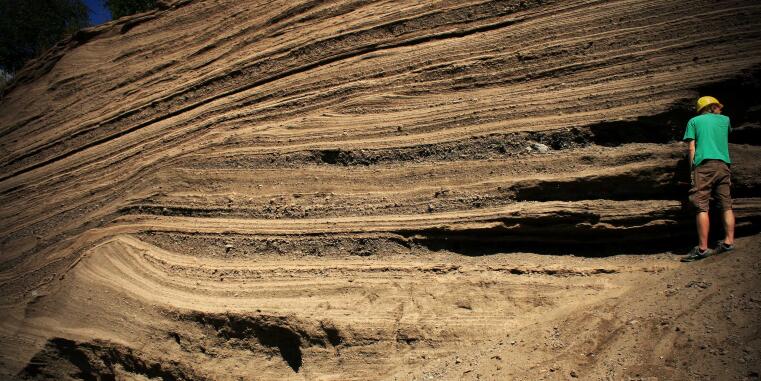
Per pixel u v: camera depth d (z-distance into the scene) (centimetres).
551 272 532
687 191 518
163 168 855
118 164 956
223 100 926
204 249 721
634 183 534
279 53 912
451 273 570
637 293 477
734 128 541
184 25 1121
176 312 664
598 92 605
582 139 588
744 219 497
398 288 575
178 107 976
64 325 744
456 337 517
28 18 1875
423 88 732
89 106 1126
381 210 649
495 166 615
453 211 608
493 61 699
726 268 460
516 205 575
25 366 742
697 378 372
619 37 630
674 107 552
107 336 699
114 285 736
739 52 558
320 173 716
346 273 612
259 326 605
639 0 641
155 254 747
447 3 795
